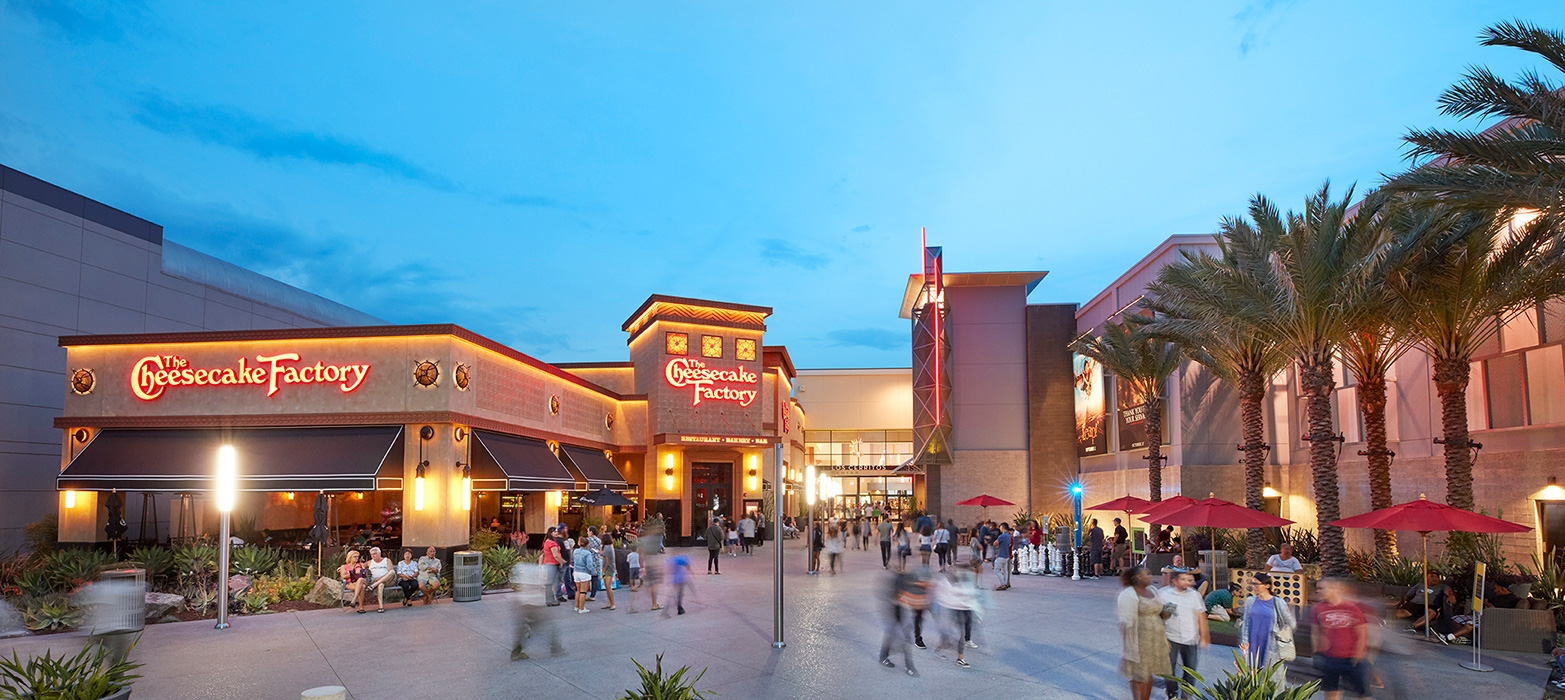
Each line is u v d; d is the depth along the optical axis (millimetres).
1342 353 22609
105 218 34438
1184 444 32906
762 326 40750
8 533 30234
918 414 47594
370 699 11242
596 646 14617
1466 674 12875
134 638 13031
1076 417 45156
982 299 47156
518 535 27156
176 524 31172
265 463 22891
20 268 31219
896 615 12859
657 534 19250
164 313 36750
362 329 24094
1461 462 18984
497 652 14156
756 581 24531
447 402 23609
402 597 19703
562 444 32094
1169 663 10164
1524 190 13891
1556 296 18172
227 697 11352
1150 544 28609
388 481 22922
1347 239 19281
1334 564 20203
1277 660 10047
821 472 43438
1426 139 14781
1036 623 16969
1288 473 31672
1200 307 22422
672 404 38531
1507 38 13805
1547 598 15688
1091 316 43781
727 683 12039
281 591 19719
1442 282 18625
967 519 45375
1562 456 19375
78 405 24734
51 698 8266
